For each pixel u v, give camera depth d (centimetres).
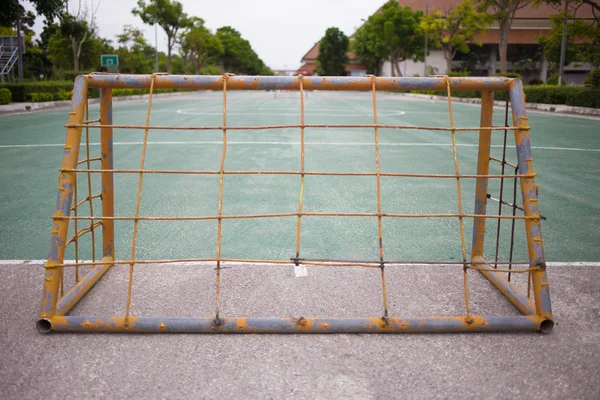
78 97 289
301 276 352
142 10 5209
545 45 4275
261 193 617
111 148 338
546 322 274
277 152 961
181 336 269
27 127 1365
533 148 1038
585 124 1577
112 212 351
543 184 692
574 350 257
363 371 237
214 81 292
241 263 376
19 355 249
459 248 422
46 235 451
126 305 298
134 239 273
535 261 276
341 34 7894
